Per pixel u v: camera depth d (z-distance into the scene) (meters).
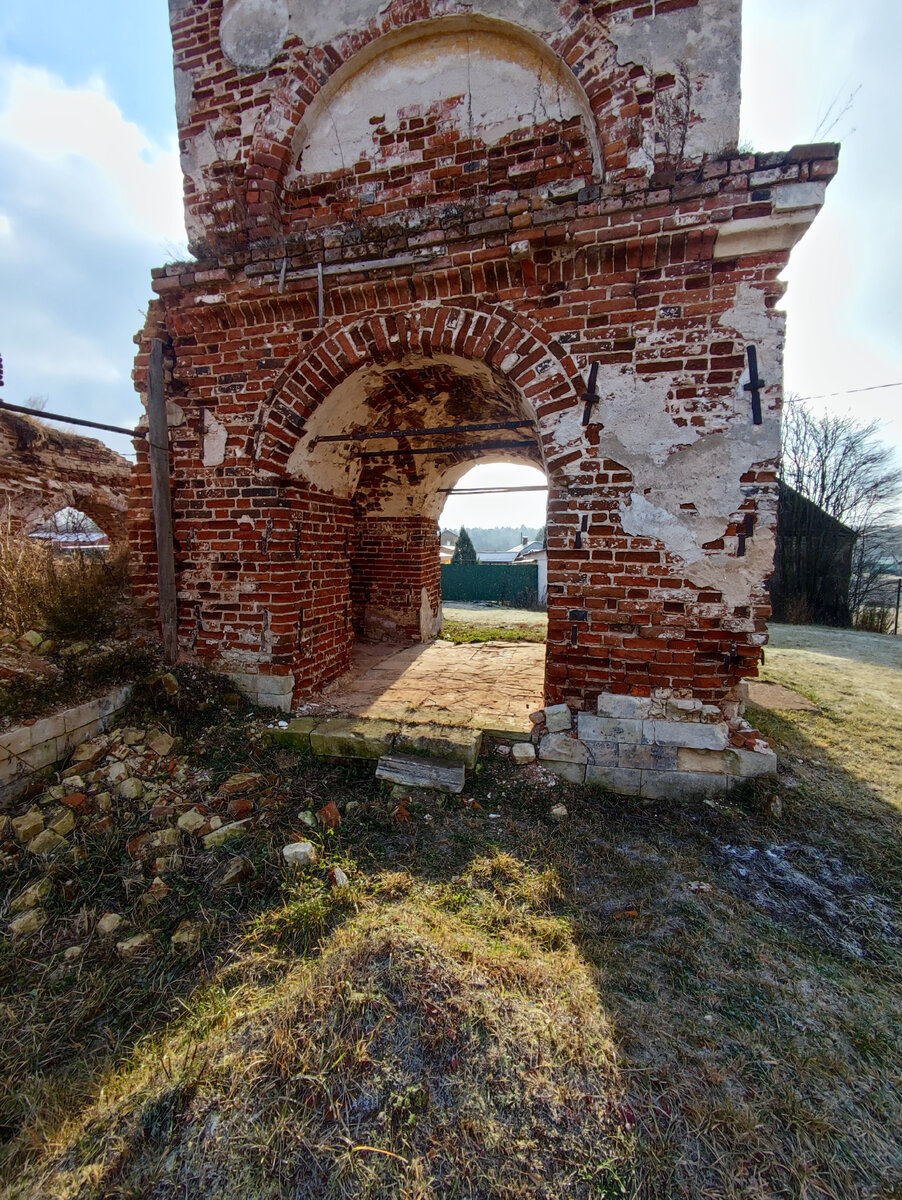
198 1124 1.52
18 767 2.95
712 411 3.12
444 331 3.51
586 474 3.34
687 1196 1.34
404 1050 1.67
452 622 9.66
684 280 3.10
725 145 3.05
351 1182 1.36
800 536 15.85
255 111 3.84
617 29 3.14
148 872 2.60
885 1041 1.81
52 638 3.73
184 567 4.15
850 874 2.72
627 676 3.38
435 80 3.60
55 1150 1.48
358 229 3.52
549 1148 1.43
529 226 3.19
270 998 1.96
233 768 3.42
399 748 3.55
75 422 3.60
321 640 4.59
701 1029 1.83
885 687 6.20
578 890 2.56
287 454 3.91
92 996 2.00
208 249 4.02
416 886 2.56
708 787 3.32
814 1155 1.45
